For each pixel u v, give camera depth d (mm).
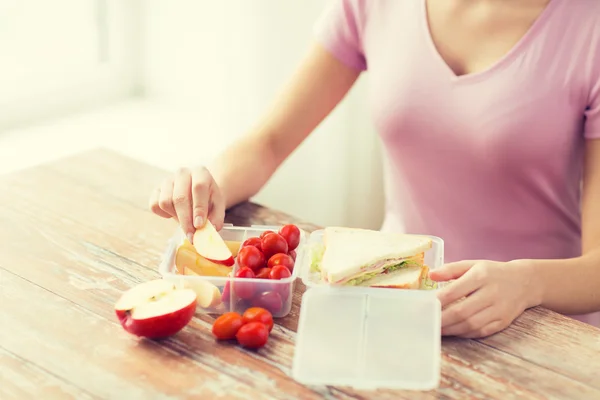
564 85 1002
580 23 991
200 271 820
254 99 1459
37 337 770
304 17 1413
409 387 704
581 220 1055
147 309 758
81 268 879
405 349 728
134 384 717
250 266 810
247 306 802
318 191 1594
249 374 731
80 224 964
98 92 1678
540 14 1003
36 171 1088
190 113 1708
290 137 1112
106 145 1519
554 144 1022
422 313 763
